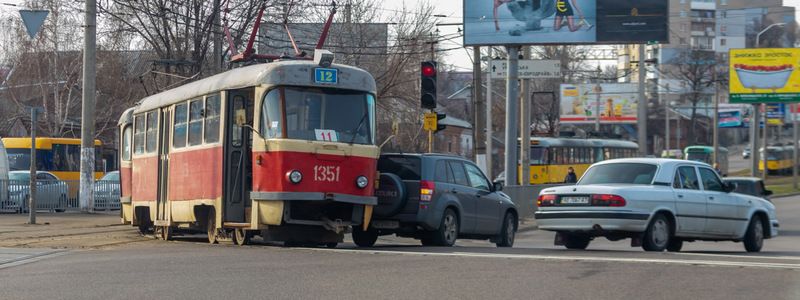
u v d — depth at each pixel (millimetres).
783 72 56781
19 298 10172
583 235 17000
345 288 10570
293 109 16500
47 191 34000
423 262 13141
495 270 12078
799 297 9812
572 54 79125
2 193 33125
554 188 17109
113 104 51656
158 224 20969
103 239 20578
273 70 16516
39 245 18094
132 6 36594
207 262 13516
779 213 41500
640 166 17094
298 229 17391
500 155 80250
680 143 106188
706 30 119438
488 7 40250
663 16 40062
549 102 81812
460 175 19312
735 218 18000
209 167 18141
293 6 39125
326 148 16516
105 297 10141
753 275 11523
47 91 53750
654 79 98500
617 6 40156
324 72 16812
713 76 95062
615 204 16078
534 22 40000
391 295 10023
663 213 16578
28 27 25328
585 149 59875
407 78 47656
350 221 17078
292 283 11031
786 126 106938
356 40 43531
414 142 51812
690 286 10555
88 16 30766
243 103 17500
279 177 16188
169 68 37406
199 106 18953
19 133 63188
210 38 38094
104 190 35562
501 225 20625
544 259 13445
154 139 21766
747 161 105875
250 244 17906
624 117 79625
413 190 18109
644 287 10484
